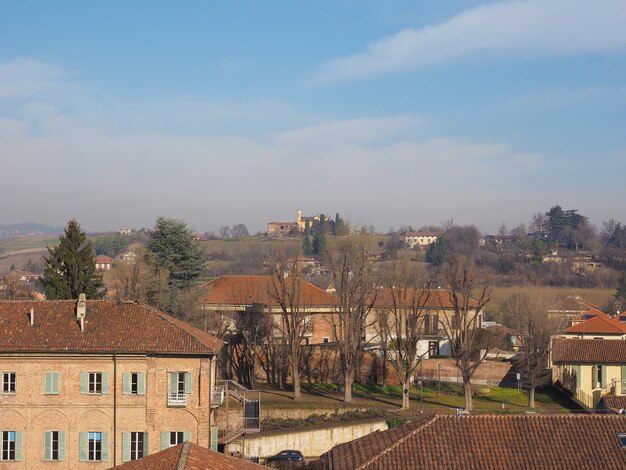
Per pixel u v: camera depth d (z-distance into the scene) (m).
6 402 67.31
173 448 43.56
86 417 67.44
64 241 92.38
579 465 45.06
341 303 90.50
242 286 112.12
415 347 90.00
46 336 68.19
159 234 104.94
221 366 98.00
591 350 96.38
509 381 103.81
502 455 46.00
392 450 46.59
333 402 86.88
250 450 74.56
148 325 69.69
